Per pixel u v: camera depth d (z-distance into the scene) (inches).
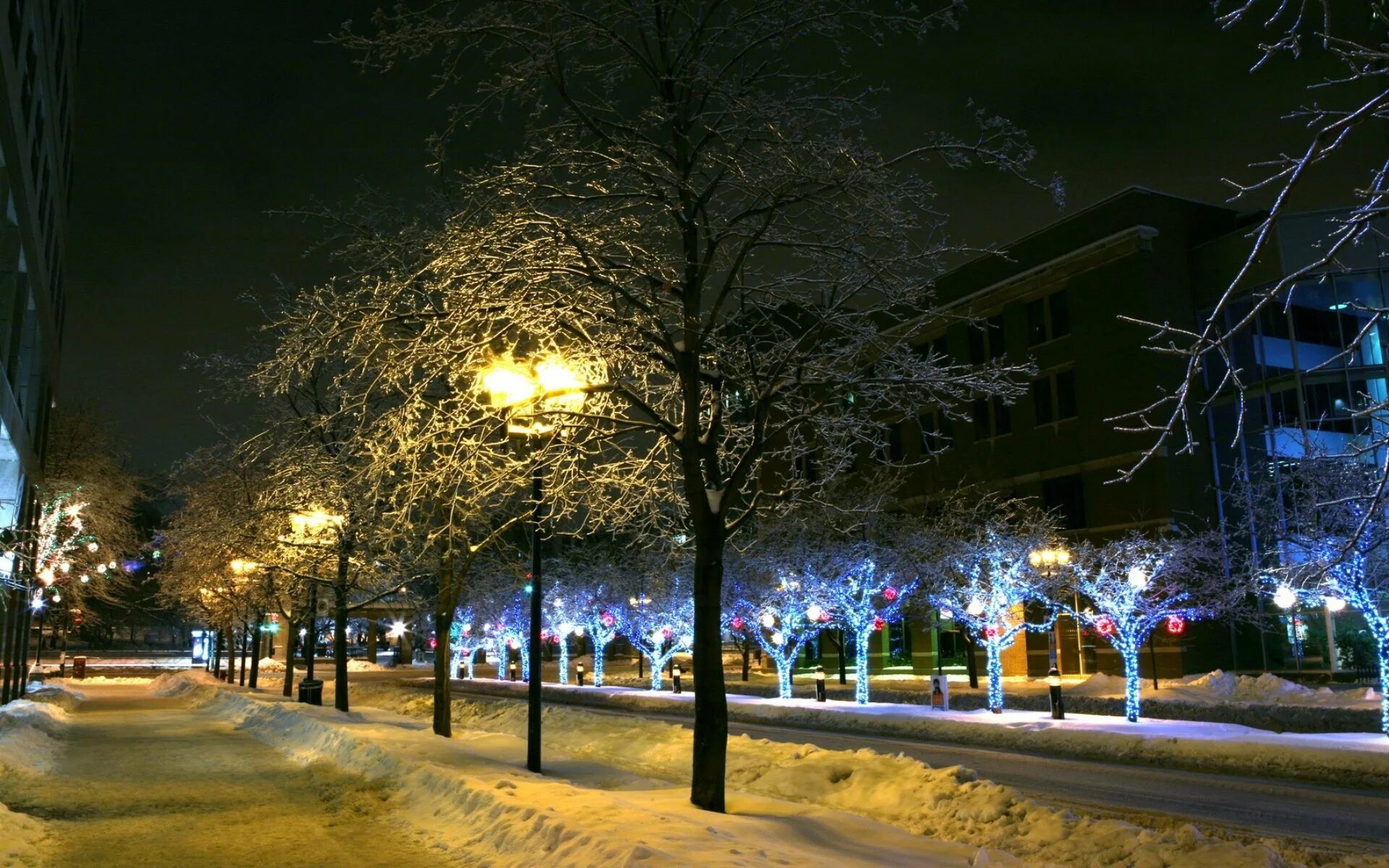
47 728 938.1
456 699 1462.8
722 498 478.9
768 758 641.0
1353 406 1519.4
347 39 445.4
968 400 559.8
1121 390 1665.8
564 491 573.6
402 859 390.3
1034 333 1836.9
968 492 1753.2
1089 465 1707.7
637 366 546.3
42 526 1370.6
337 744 718.5
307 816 489.1
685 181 469.7
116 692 1918.1
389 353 487.5
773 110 455.2
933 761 789.2
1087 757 813.9
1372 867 374.6
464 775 507.5
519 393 509.0
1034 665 1822.1
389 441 521.3
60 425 2122.3
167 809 511.2
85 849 408.5
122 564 2031.3
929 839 409.1
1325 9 198.5
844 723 1131.9
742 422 642.2
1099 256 1715.1
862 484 2031.3
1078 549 1189.7
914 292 498.9
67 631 2758.4
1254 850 343.0
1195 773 714.8
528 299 460.1
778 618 1493.6
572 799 433.4
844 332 510.0
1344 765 677.9
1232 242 1627.7
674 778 684.1
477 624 2345.0
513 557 1320.1
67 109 1536.7
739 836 371.6
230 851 404.5
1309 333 1566.2
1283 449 1529.3
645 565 1761.8
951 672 2005.4
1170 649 1582.2
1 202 919.7
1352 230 214.8
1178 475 1596.9
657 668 1813.5
